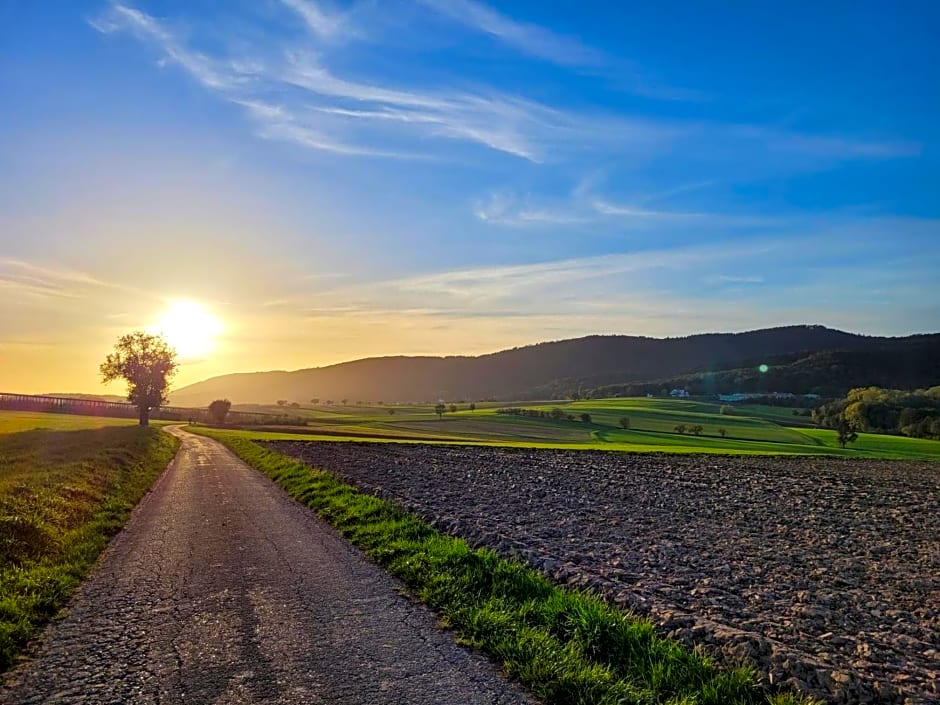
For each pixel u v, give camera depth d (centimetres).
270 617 935
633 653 786
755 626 935
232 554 1361
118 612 959
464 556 1227
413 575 1144
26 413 13550
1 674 734
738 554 1543
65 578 1116
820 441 10881
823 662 777
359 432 10706
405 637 854
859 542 1839
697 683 716
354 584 1117
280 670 744
